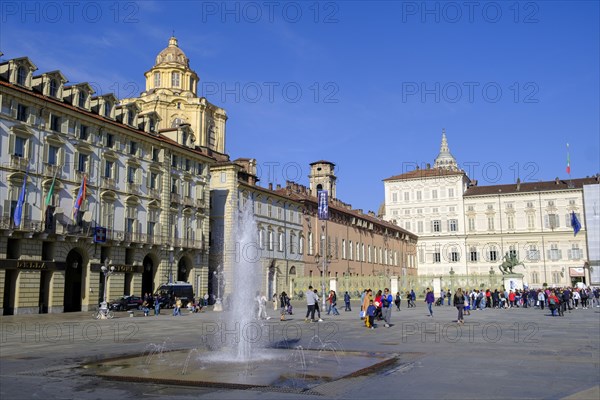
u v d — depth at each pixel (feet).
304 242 294.46
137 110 198.08
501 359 56.34
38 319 132.46
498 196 408.46
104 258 180.24
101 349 66.95
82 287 171.63
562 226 390.01
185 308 196.95
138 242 189.37
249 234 126.31
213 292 233.76
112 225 181.57
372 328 100.12
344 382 43.19
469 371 48.65
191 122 292.20
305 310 180.14
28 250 153.89
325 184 367.45
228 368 50.01
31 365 53.06
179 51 304.91
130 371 48.57
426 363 53.52
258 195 255.29
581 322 115.96
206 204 229.66
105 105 183.93
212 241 237.25
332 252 316.40
